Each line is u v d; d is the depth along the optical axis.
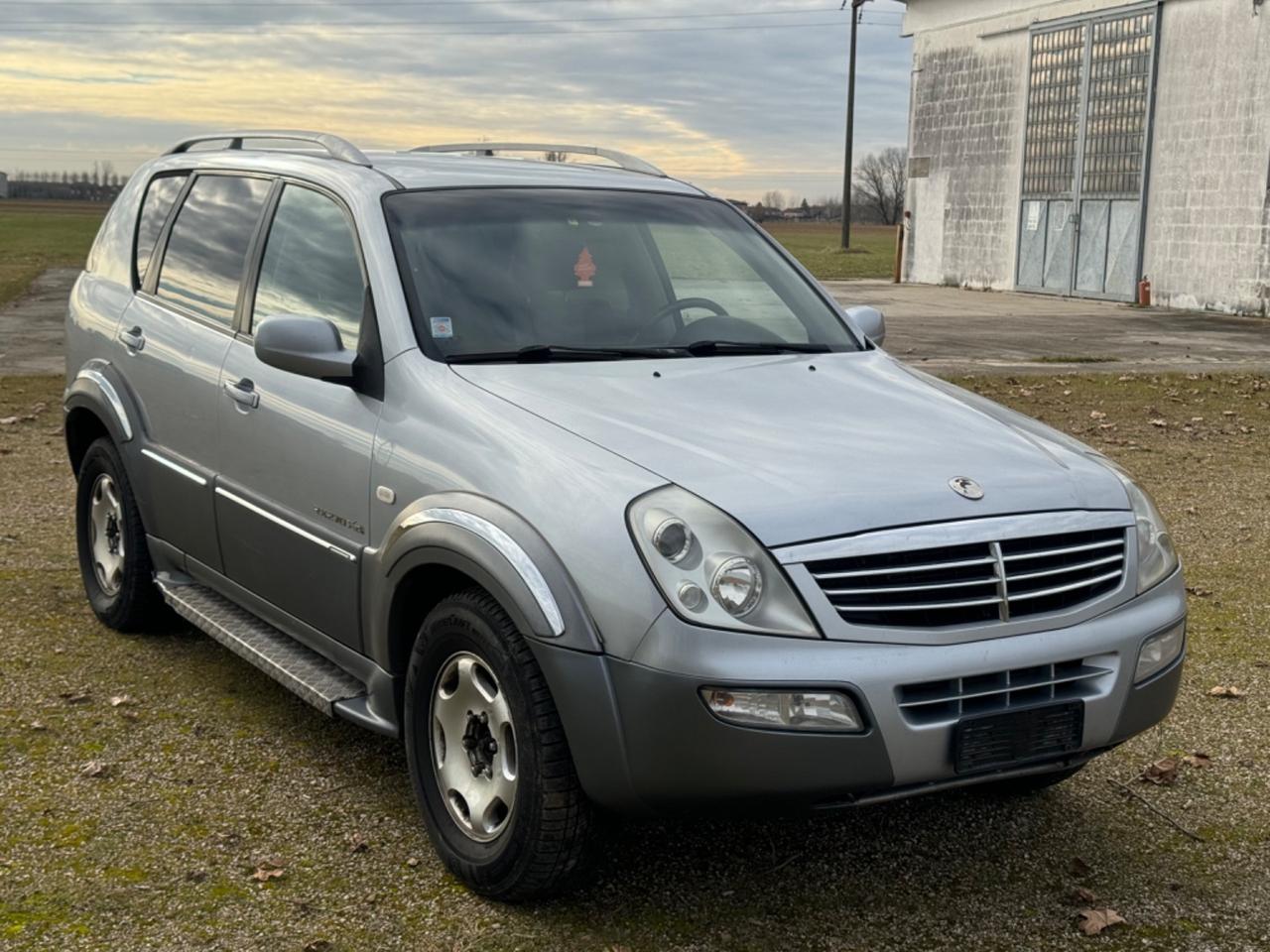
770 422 3.67
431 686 3.69
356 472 3.94
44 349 15.66
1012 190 31.14
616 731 3.13
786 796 3.09
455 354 3.96
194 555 5.00
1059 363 16.39
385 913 3.48
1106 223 28.08
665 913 3.52
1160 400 13.48
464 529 3.43
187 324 5.05
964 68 32.56
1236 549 7.49
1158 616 3.53
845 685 3.06
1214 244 25.17
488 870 3.46
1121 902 3.64
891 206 122.06
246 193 5.03
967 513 3.31
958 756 3.20
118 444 5.30
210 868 3.69
